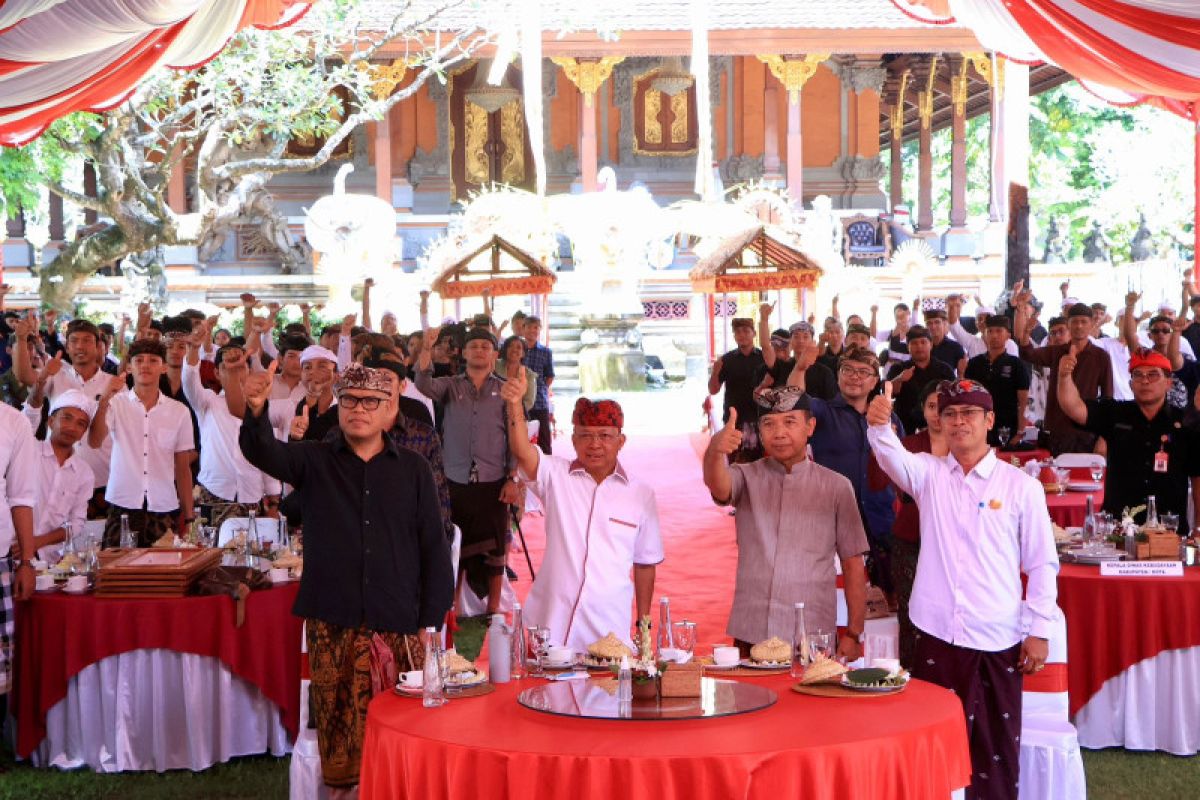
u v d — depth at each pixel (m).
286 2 15.23
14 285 34.22
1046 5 15.59
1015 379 12.24
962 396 5.76
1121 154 51.69
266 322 14.56
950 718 4.88
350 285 32.94
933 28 31.91
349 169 33.19
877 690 5.13
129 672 7.38
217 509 10.10
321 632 5.90
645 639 5.18
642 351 30.33
